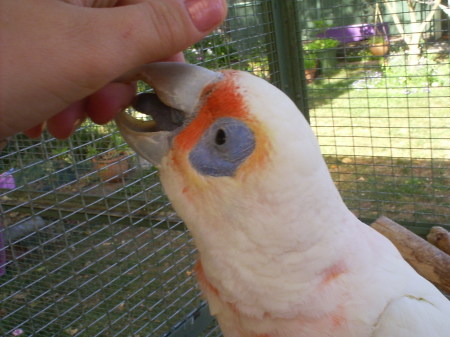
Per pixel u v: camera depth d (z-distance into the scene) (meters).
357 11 0.52
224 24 0.40
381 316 0.17
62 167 0.35
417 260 0.36
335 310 0.17
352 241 0.18
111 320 0.36
